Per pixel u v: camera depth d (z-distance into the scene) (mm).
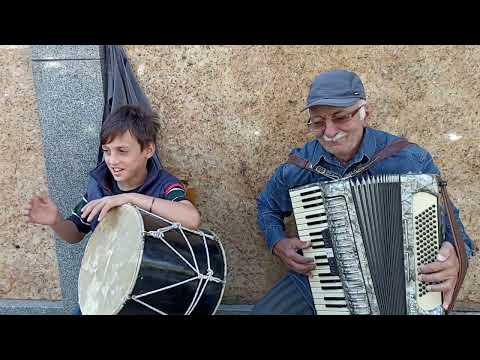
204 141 3061
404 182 2061
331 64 2869
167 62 3012
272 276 3135
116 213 2277
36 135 3203
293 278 2537
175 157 3105
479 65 2721
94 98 2977
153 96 3062
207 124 3041
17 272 3410
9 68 3145
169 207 2281
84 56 2934
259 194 3051
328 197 2158
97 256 2299
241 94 2975
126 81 2959
